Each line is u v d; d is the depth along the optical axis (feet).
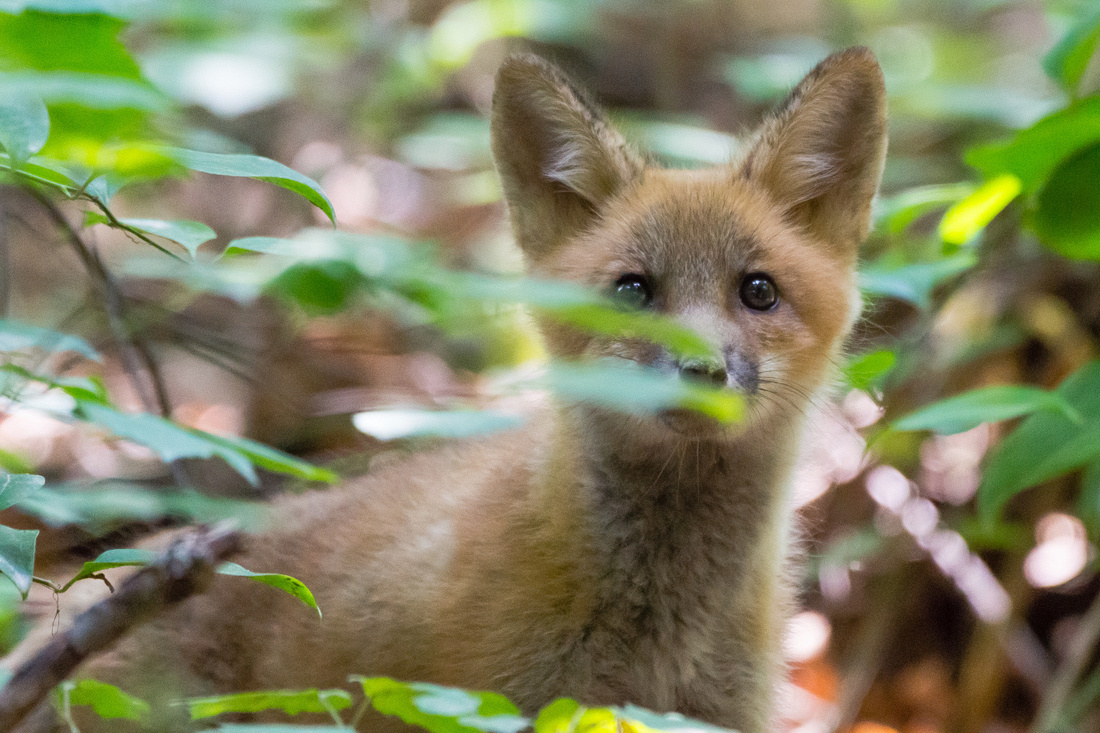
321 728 13.85
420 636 23.57
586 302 12.85
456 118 48.70
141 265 27.09
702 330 22.40
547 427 24.59
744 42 64.34
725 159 34.09
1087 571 37.73
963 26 61.93
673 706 23.71
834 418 34.14
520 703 22.38
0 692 19.01
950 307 41.04
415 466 28.68
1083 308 39.58
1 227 29.68
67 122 18.15
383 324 44.45
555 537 22.95
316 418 40.24
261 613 26.13
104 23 17.31
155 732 24.72
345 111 56.39
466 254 51.47
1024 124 36.58
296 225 53.98
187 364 50.52
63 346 19.12
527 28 50.37
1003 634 37.09
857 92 26.35
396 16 60.64
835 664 39.63
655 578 23.35
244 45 42.19
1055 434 24.40
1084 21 26.05
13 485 16.48
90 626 20.08
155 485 35.81
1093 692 32.91
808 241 26.37
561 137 26.43
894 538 39.22
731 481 24.03
